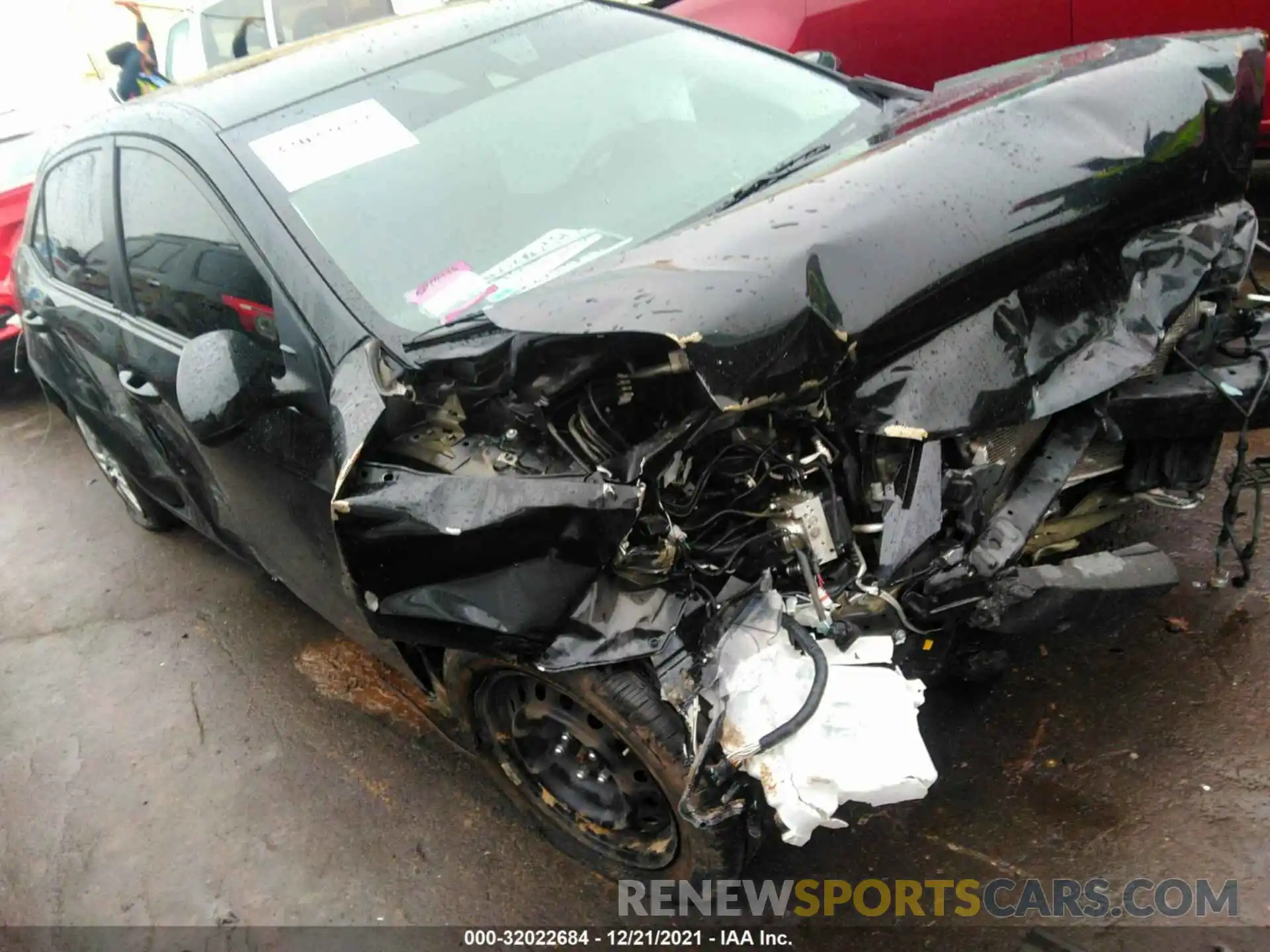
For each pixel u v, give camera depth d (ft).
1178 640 9.30
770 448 6.61
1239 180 8.32
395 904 8.55
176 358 9.50
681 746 6.75
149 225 9.66
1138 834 7.77
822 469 6.70
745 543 6.64
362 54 9.76
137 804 10.18
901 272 6.29
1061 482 7.18
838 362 6.06
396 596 6.73
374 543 6.50
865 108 10.00
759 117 9.71
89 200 10.98
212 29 26.40
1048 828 7.95
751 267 6.02
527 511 6.12
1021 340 6.79
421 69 9.52
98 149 10.73
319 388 7.69
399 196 8.38
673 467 6.44
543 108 9.32
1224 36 8.70
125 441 12.07
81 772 10.74
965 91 9.34
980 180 6.87
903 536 6.53
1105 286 7.28
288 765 10.26
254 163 8.55
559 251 8.06
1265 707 8.54
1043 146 7.22
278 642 12.15
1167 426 7.61
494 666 7.61
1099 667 9.20
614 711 6.88
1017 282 6.82
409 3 26.05
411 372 6.93
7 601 14.12
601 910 8.14
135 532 15.31
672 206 8.50
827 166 8.29
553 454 6.54
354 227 8.16
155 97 10.46
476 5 10.84
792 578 6.81
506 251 8.10
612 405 6.54
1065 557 8.47
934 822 8.17
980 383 6.53
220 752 10.60
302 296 7.84
